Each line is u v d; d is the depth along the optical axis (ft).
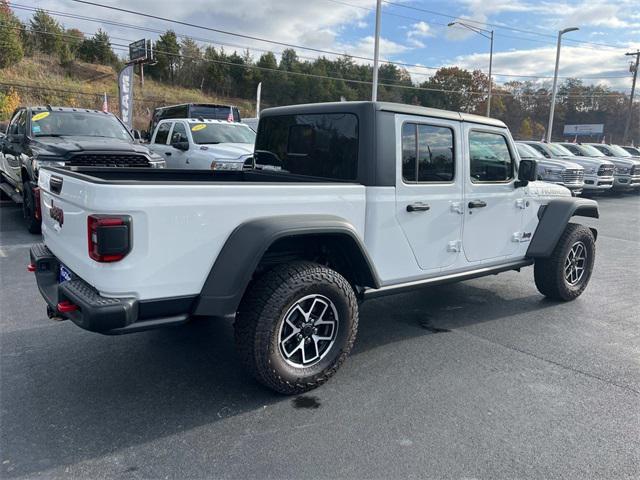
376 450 8.95
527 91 307.78
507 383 11.70
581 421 10.09
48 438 9.11
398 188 12.31
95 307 8.48
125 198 8.55
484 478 8.25
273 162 14.74
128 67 71.15
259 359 10.11
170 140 38.11
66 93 145.18
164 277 9.10
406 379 11.80
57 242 11.16
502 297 18.80
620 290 20.08
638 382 11.90
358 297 12.39
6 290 17.34
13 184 30.89
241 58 245.86
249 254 9.56
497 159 15.12
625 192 67.26
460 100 260.62
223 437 9.27
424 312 16.85
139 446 8.94
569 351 13.70
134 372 11.82
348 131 12.21
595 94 304.30
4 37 148.15
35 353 12.69
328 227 10.50
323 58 243.40
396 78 252.01
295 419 9.94
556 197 17.57
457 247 14.17
